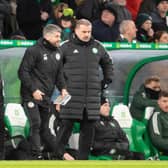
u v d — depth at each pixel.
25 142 37.34
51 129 37.69
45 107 37.16
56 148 36.41
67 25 42.78
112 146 38.53
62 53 36.22
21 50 39.72
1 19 44.75
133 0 48.69
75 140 38.66
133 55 41.38
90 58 36.12
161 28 48.06
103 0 47.31
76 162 30.38
